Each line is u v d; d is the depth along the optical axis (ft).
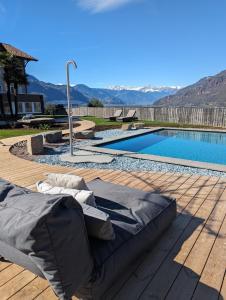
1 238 4.71
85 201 6.41
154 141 37.58
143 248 7.25
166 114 57.93
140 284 6.65
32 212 4.27
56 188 7.07
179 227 9.48
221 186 13.84
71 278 4.80
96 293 5.52
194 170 17.80
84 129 42.09
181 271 7.11
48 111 94.22
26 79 71.31
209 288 6.48
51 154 23.97
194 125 50.24
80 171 17.81
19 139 32.58
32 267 5.32
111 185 10.35
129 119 58.85
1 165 19.69
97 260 5.65
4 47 94.22
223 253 7.90
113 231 6.18
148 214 8.01
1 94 81.41
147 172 17.03
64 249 4.48
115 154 23.30
